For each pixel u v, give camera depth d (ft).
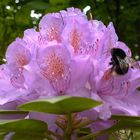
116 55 0.76
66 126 0.72
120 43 0.83
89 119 0.71
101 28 0.79
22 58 0.78
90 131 0.79
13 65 0.78
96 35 0.76
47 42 0.74
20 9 1.64
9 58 0.79
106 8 1.78
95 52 0.74
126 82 0.75
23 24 1.69
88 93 0.70
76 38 0.75
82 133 0.80
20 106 0.61
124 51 0.80
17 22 1.69
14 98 0.74
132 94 0.77
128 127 0.76
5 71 0.80
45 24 0.79
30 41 0.78
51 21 0.79
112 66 0.73
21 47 0.78
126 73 0.75
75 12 0.81
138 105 0.76
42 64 0.72
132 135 0.90
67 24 0.75
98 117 0.70
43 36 0.78
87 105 0.63
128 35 2.10
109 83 0.73
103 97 0.74
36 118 0.71
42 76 0.72
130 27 2.14
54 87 0.72
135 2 1.93
